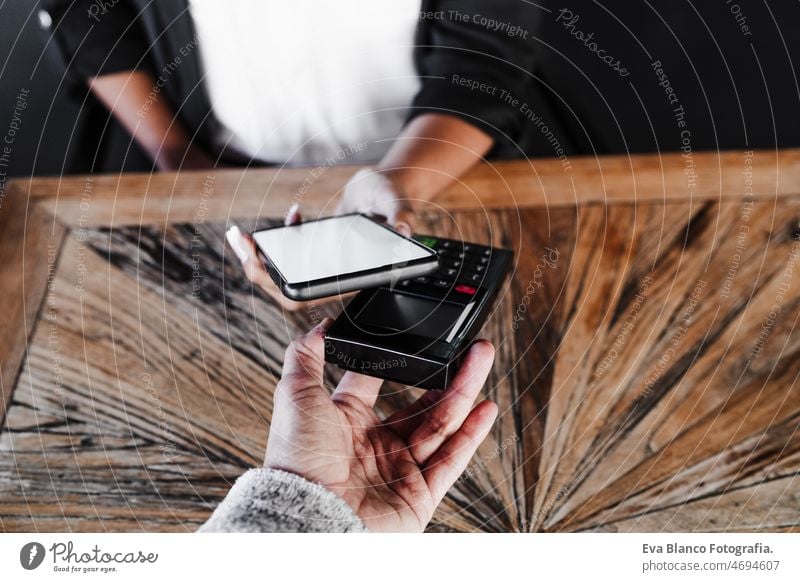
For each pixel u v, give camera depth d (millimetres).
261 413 409
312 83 712
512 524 368
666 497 374
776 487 374
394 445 379
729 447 391
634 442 396
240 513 356
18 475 383
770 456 387
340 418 381
